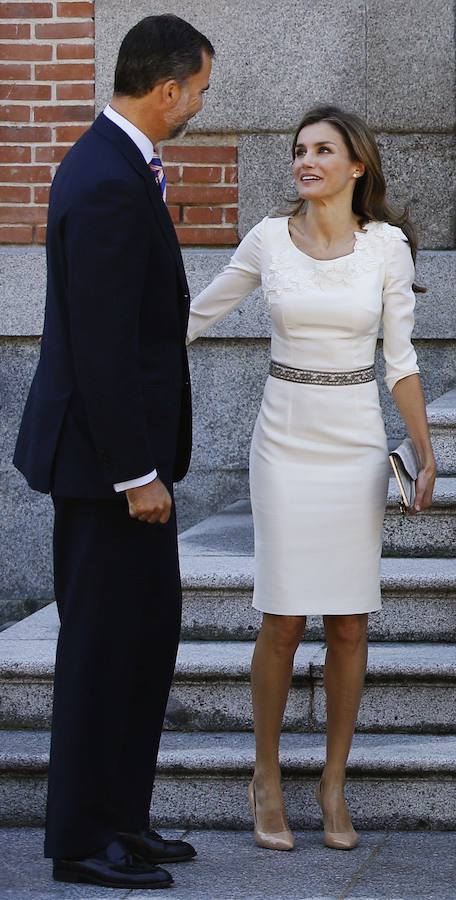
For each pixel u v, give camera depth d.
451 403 21.69
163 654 14.16
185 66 13.41
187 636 18.08
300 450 14.59
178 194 24.98
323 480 14.54
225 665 16.64
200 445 24.80
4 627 24.53
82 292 12.76
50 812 13.79
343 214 14.69
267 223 15.00
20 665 16.81
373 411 14.75
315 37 24.62
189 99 13.62
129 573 13.69
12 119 24.89
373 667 16.42
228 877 13.95
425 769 15.40
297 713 16.62
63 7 24.72
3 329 24.52
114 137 13.36
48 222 13.48
